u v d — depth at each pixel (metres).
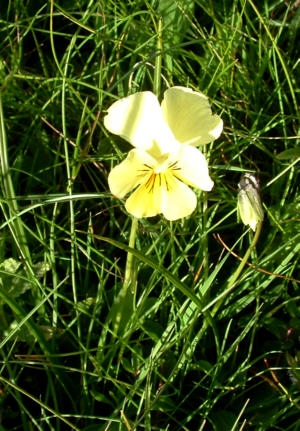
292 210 0.17
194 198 0.13
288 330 0.16
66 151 0.15
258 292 0.15
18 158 0.17
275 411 0.15
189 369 0.15
